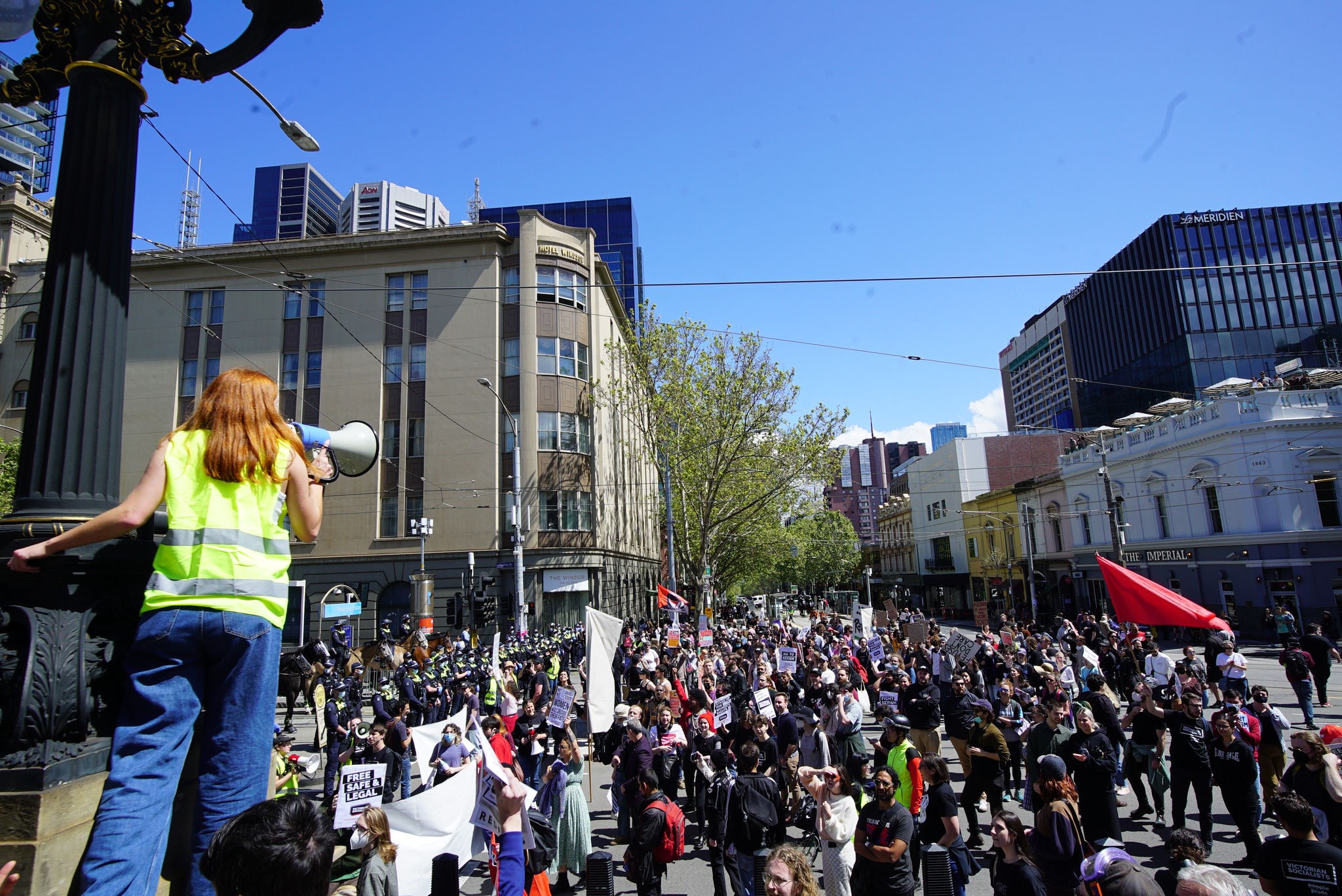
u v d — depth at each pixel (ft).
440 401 110.32
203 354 113.70
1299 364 118.32
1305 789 23.00
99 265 10.63
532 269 113.09
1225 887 12.40
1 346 114.32
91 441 10.16
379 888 18.25
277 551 8.71
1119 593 44.04
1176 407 126.52
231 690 8.05
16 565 8.07
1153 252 245.65
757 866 22.76
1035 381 465.47
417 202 490.08
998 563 180.04
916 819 25.09
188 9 11.98
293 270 114.73
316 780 44.52
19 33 11.41
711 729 35.29
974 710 32.22
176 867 9.84
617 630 38.70
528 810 17.80
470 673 59.41
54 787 8.46
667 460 109.09
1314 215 236.63
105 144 10.97
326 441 12.14
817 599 313.53
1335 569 99.86
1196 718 27.71
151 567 10.18
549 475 108.68
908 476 258.98
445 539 107.34
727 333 106.32
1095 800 24.79
